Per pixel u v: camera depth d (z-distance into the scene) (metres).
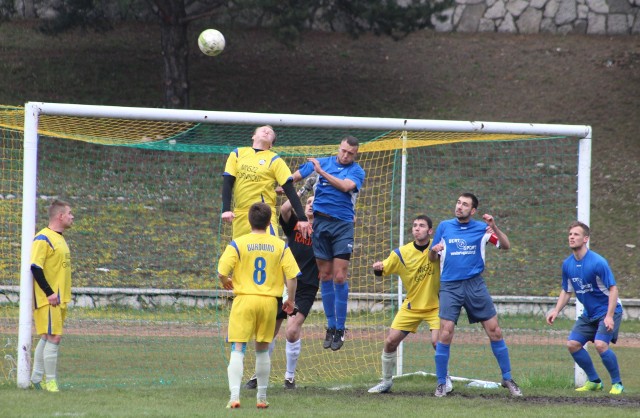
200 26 87.12
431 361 36.38
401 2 81.62
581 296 27.31
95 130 44.62
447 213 59.38
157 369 31.67
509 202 62.53
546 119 76.75
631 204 64.94
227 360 34.31
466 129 29.47
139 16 87.81
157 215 55.16
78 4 70.19
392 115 76.62
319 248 28.12
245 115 28.16
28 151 26.62
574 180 65.38
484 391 27.11
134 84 78.12
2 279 46.28
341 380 31.12
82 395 23.91
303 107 76.94
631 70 84.44
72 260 49.56
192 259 51.38
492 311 25.72
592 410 22.58
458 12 93.38
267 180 25.25
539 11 92.62
